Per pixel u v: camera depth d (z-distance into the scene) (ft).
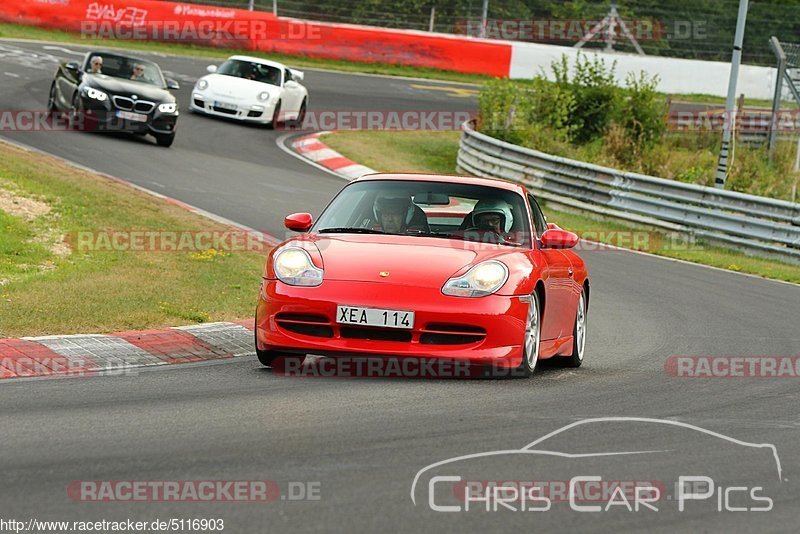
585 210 251.60
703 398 81.61
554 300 92.07
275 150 277.64
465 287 81.82
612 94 342.44
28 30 403.54
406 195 95.30
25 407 68.03
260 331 83.82
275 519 46.50
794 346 114.11
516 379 85.81
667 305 143.43
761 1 530.68
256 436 61.57
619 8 509.76
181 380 79.92
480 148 285.64
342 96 379.55
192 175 216.13
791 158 358.64
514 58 475.72
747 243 218.79
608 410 73.72
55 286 110.93
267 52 444.55
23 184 158.71
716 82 495.41
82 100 237.66
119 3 417.49
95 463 54.85
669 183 232.32
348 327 81.30
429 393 76.59
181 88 344.49
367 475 53.88
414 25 485.97
